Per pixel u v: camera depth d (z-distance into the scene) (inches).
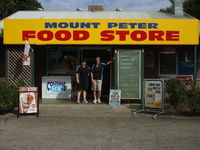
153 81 379.2
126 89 454.0
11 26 434.6
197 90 372.5
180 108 373.4
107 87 546.0
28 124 328.8
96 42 437.7
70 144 253.8
